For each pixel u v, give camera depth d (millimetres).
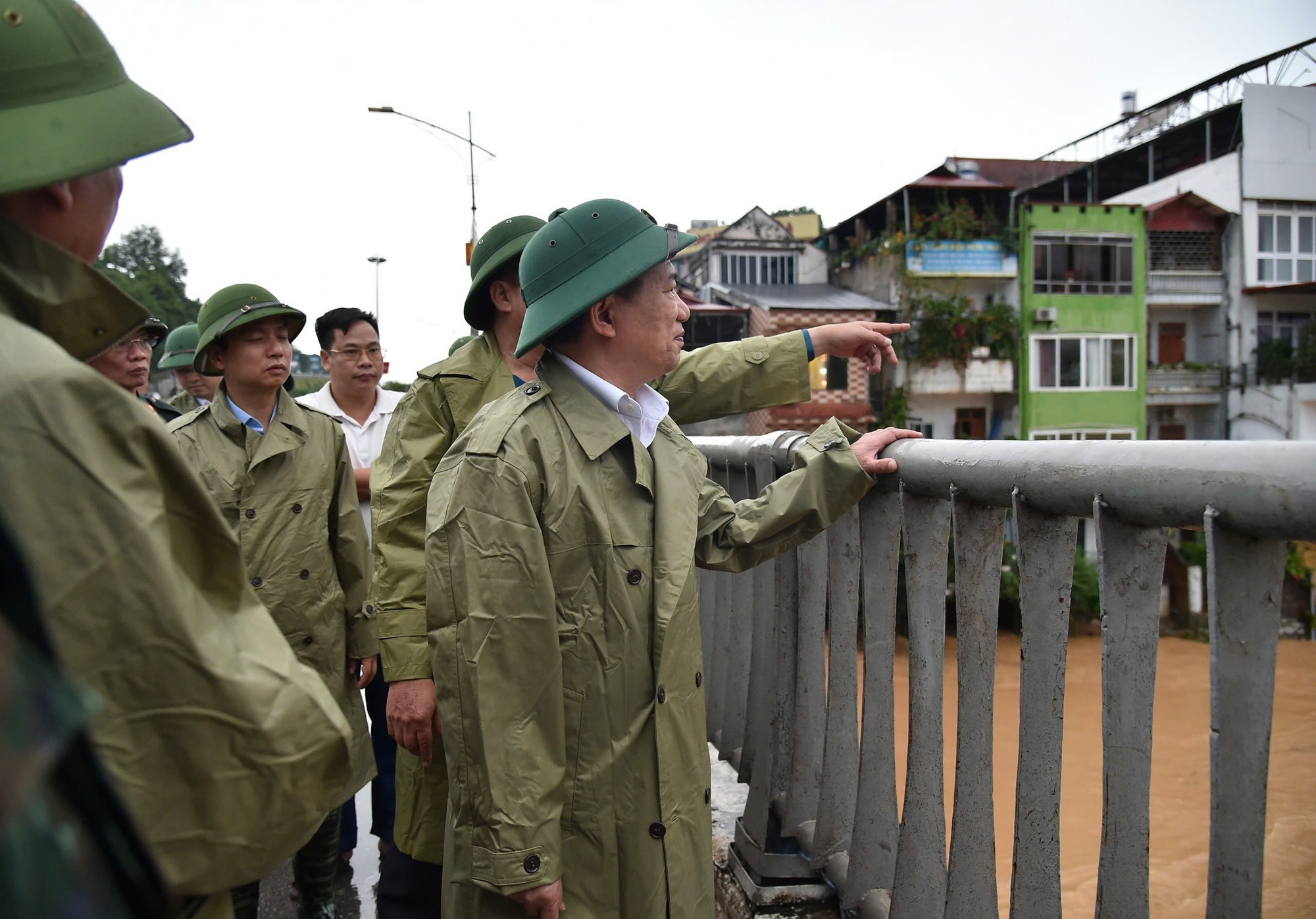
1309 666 18641
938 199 22516
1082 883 7945
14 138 773
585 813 1280
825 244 26094
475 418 1411
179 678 725
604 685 1286
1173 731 15234
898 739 12305
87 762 450
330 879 2246
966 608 1396
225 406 2408
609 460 1330
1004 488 1260
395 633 1761
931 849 1539
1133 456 1045
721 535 1501
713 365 1904
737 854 2105
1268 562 955
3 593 402
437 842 1863
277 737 780
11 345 683
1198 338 23500
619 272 1320
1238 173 22266
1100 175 25750
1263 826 974
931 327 21531
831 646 1846
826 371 22250
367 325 3447
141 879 465
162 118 886
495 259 1823
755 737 2293
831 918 1849
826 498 1477
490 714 1221
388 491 1804
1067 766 13461
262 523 2346
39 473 665
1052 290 21844
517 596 1233
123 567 696
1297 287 21219
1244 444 929
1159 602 1107
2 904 336
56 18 822
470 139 13414
